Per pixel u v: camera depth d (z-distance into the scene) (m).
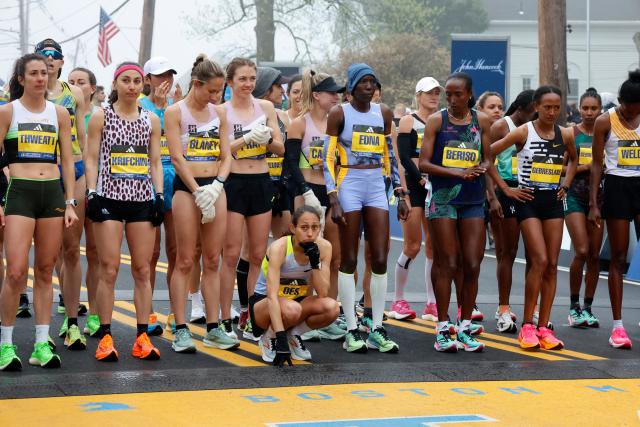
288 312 8.94
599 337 11.04
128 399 7.46
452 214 9.78
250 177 9.78
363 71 9.60
